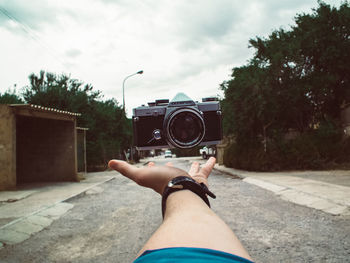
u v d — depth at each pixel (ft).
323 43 55.01
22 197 27.35
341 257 11.06
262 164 50.29
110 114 82.28
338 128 53.88
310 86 50.78
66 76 66.80
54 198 26.00
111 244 13.57
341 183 29.68
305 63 55.01
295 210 19.02
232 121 52.16
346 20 53.67
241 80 48.78
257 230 14.87
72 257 12.08
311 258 11.09
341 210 17.75
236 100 49.47
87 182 41.60
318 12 57.11
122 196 27.61
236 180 39.81
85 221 18.04
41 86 62.23
